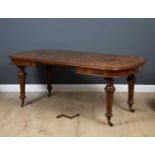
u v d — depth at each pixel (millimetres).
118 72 2666
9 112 3387
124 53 4172
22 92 3531
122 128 2902
